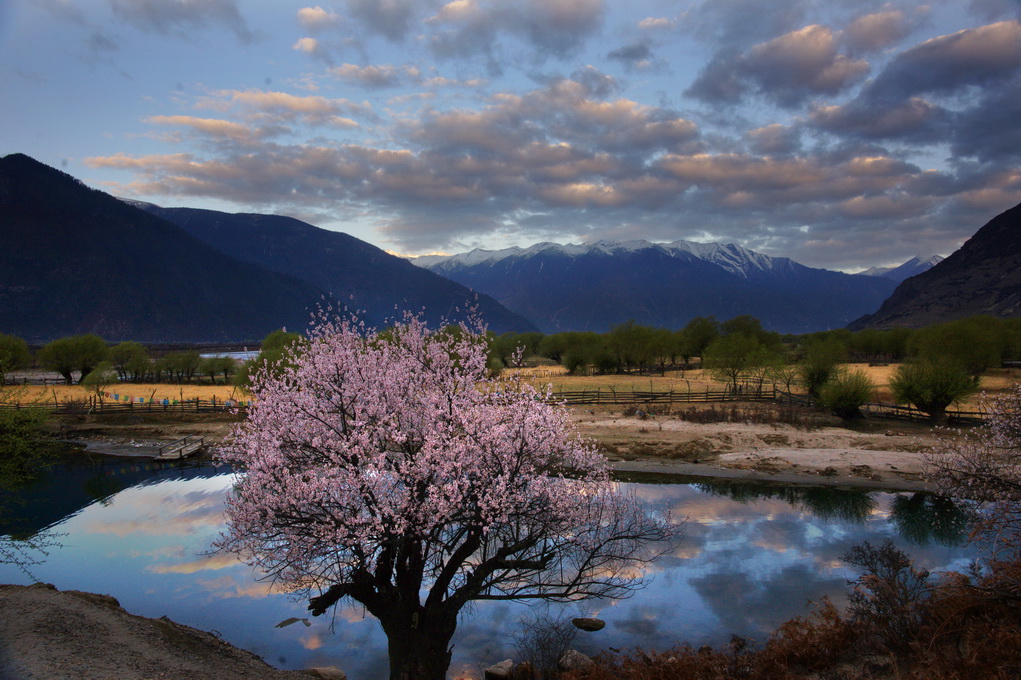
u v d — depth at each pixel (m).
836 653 12.72
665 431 43.78
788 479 33.19
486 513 10.88
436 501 10.60
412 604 11.86
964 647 10.46
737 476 34.09
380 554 11.91
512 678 14.02
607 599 18.14
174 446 43.97
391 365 12.87
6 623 11.20
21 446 23.12
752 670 12.55
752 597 18.14
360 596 11.60
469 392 12.77
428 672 11.40
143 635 12.65
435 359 13.47
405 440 11.79
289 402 11.57
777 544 22.72
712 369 64.88
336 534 10.13
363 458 11.31
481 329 13.65
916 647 10.90
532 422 11.56
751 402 54.41
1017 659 9.05
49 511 29.72
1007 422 13.80
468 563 12.62
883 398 52.31
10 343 75.56
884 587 13.12
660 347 83.69
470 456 11.12
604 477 13.52
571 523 12.02
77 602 13.28
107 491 33.69
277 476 10.77
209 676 11.15
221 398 62.50
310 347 12.45
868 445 39.06
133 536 25.38
